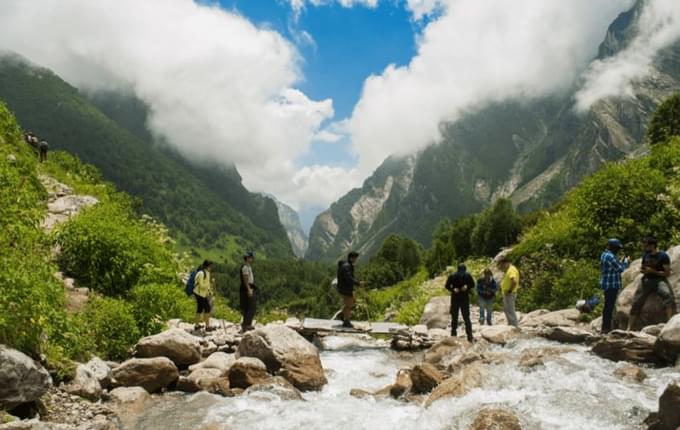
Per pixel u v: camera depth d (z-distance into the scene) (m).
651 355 10.49
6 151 22.06
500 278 25.78
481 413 7.22
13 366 7.20
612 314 14.59
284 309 100.00
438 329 17.00
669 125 48.00
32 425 6.75
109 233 16.33
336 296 89.44
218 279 151.00
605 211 20.72
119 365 10.74
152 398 9.58
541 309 20.09
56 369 8.84
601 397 8.21
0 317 7.91
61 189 24.55
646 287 12.81
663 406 6.70
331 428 7.86
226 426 7.98
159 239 22.19
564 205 31.91
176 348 11.60
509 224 49.94
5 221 11.05
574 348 12.59
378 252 87.62
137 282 16.05
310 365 10.80
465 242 58.31
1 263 8.72
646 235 19.11
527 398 8.21
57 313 9.84
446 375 10.11
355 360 13.59
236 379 10.17
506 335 14.27
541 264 23.20
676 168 20.88
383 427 7.82
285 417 8.38
